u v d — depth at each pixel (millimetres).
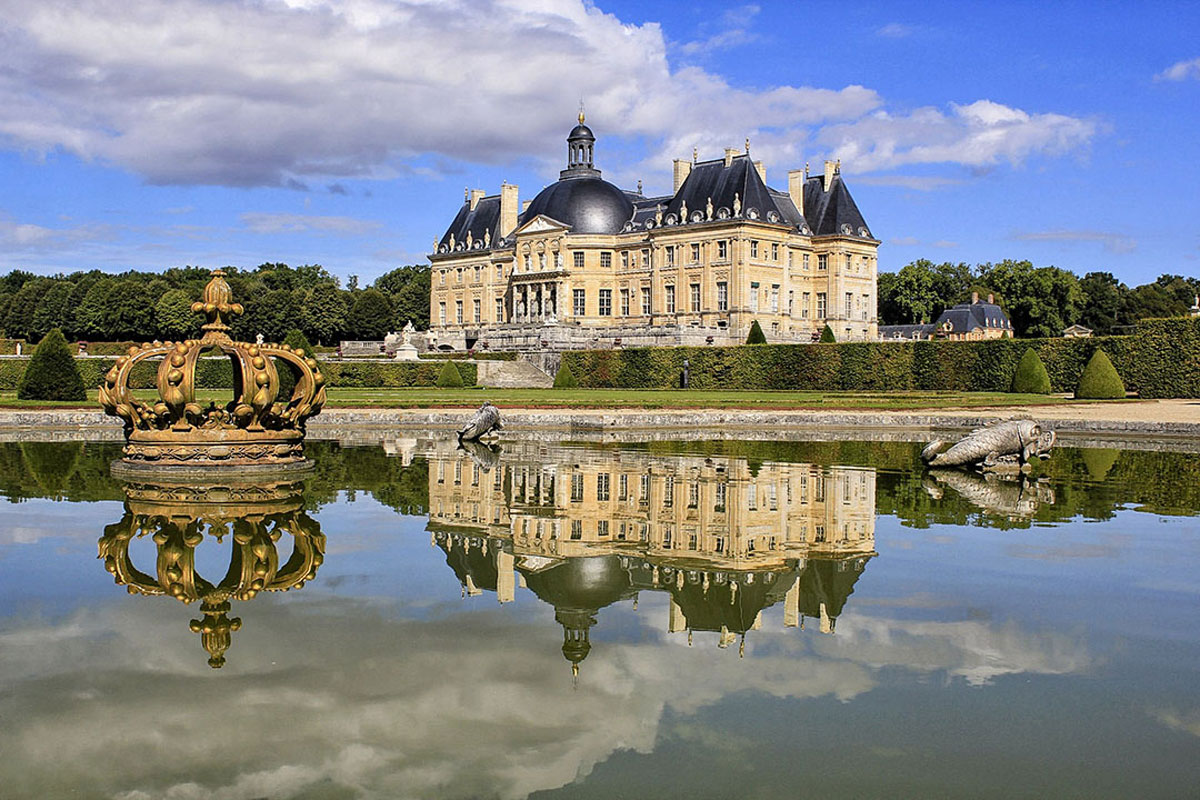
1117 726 9688
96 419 45781
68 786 8336
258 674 10961
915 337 160000
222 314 28484
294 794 8172
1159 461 32594
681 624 12828
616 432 44344
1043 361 74375
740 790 8367
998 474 28516
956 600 13922
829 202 136875
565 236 138875
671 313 133125
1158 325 68188
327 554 16641
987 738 9438
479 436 38688
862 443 39000
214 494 23453
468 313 157125
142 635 12242
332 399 61562
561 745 9156
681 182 135875
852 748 9156
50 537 17922
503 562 16125
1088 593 14297
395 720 9758
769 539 18047
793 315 133500
